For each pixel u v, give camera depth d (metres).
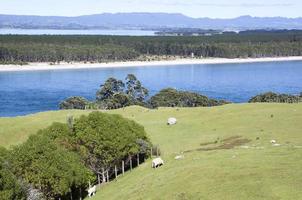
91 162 73.88
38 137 66.50
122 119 78.81
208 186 44.56
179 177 49.88
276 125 80.44
